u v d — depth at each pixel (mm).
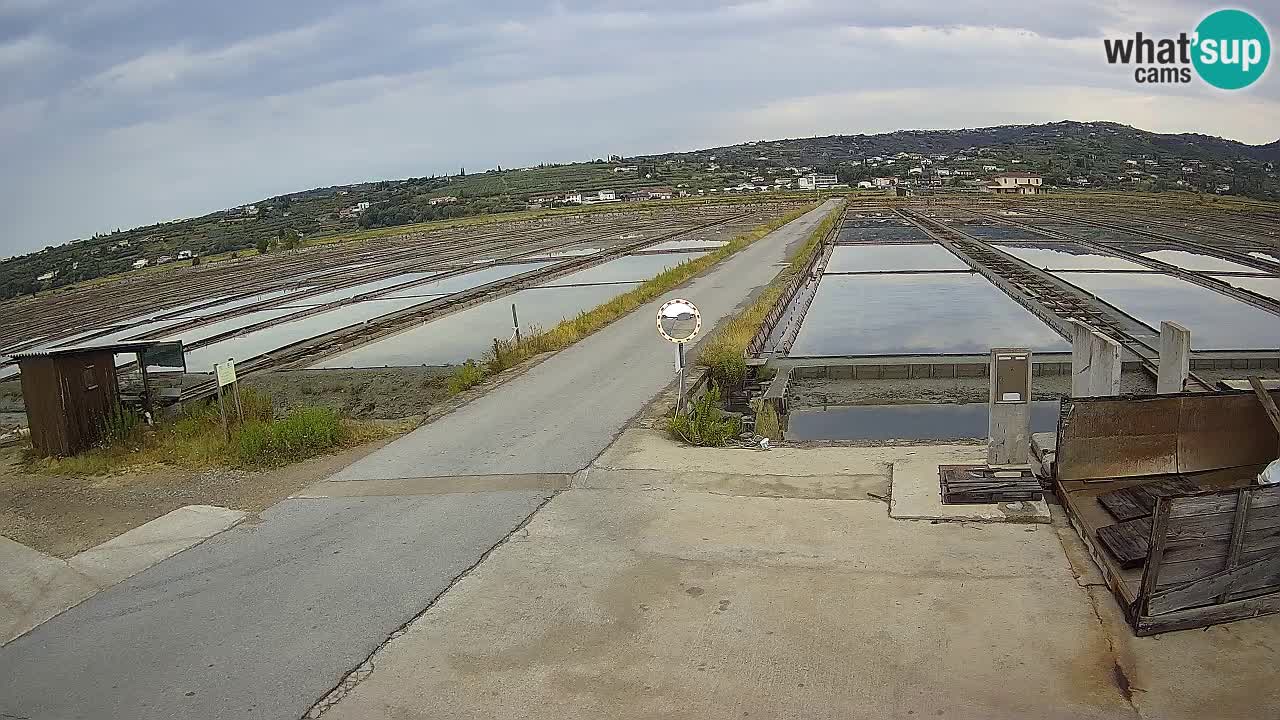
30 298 50094
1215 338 20359
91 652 5859
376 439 11148
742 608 5969
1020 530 6961
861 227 61438
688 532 7375
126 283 52375
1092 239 47281
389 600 6371
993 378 7855
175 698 5242
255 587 6727
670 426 10797
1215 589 5398
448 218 109688
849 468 8812
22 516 8812
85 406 11227
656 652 5461
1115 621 5535
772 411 14227
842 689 4957
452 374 18141
